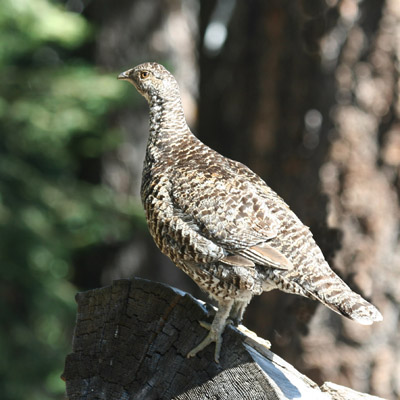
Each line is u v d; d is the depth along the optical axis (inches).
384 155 414.9
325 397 224.4
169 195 259.6
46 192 764.6
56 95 731.4
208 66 763.4
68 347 767.7
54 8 721.6
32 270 739.4
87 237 760.3
